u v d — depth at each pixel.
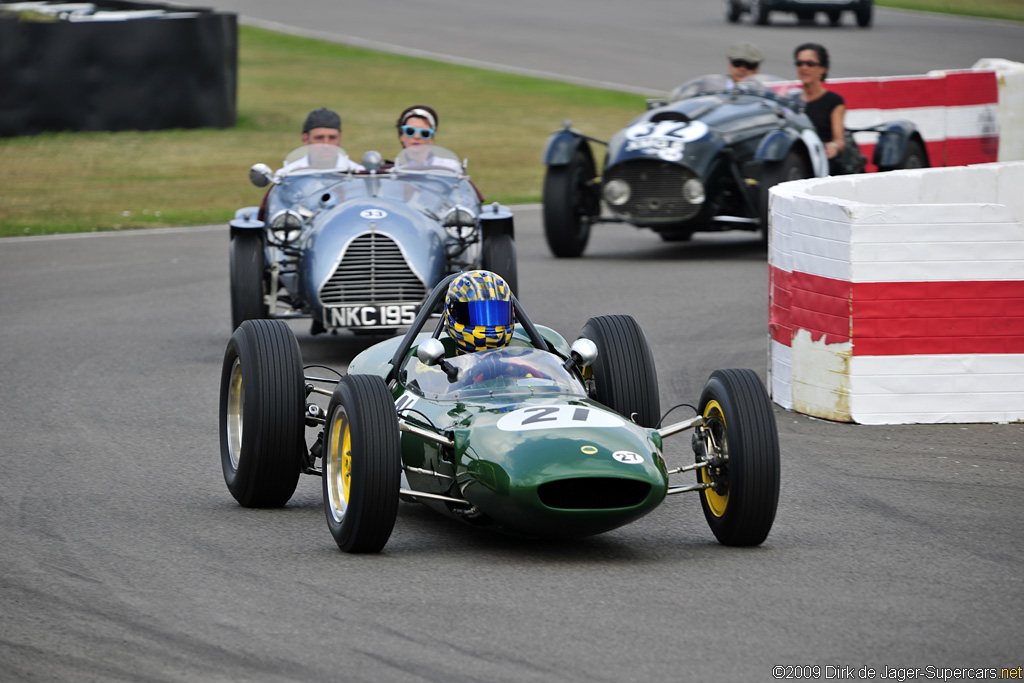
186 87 103.19
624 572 22.12
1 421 33.59
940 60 131.38
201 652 18.50
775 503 22.88
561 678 17.52
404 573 22.02
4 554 23.03
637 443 22.59
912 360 33.34
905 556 23.12
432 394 25.28
